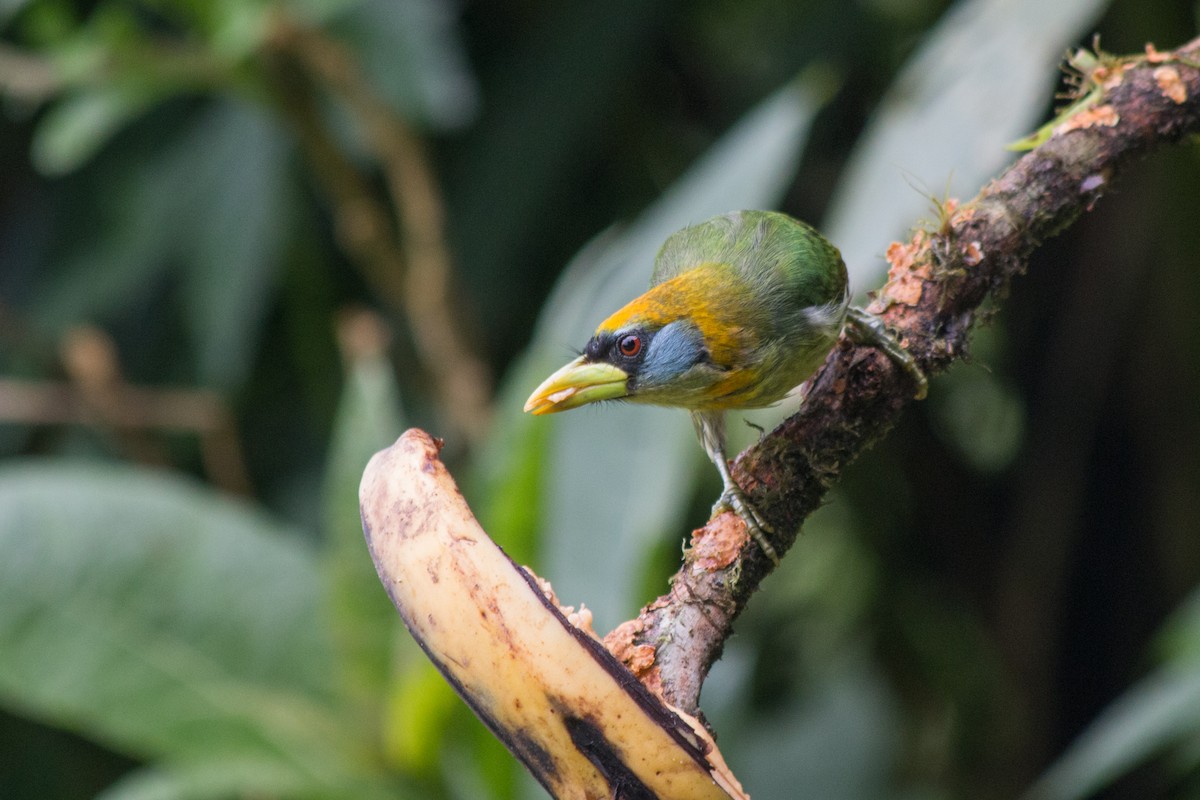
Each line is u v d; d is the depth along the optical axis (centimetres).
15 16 1065
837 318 553
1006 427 1207
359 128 1066
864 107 1119
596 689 362
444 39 1025
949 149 707
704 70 1216
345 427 788
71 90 1079
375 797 749
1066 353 1139
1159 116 485
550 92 1077
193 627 798
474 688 374
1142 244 1073
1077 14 699
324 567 834
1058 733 1179
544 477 769
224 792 725
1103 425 1140
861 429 469
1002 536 1192
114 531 802
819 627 1184
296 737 769
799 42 1069
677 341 566
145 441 1096
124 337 1205
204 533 820
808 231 602
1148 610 1144
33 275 1177
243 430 1213
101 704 767
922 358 472
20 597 773
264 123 1110
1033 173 484
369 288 1230
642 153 1207
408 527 383
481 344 1049
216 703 776
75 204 1162
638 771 363
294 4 930
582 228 1200
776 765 1177
